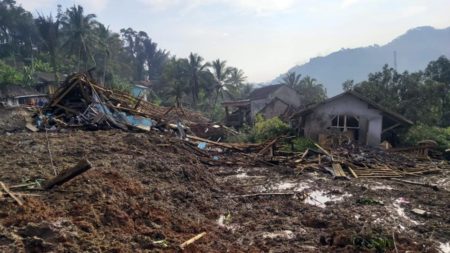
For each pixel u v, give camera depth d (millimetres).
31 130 16094
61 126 16719
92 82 19125
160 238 6098
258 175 12750
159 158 11672
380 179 12719
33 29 56781
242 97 59062
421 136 21812
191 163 12359
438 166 15508
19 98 32125
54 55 44281
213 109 45469
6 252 4508
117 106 18844
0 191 6766
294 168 13914
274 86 42562
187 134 19797
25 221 5504
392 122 21812
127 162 10430
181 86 47844
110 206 6605
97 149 11617
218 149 16922
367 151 17688
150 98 52219
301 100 42281
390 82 27406
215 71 49500
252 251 6246
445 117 28656
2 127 16156
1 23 54344
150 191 8422
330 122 21250
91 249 5035
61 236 5066
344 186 11375
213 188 10367
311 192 10609
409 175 13547
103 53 50562
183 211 7848
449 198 10227
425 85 25781
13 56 49000
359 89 27766
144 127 17688
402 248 6660
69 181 7574
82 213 6180
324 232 7359
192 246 5969
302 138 20281
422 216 8641
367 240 6727
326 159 15062
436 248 6836
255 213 8445
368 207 9234
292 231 7348
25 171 8641
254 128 24078
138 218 6719
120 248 5281
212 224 7473
